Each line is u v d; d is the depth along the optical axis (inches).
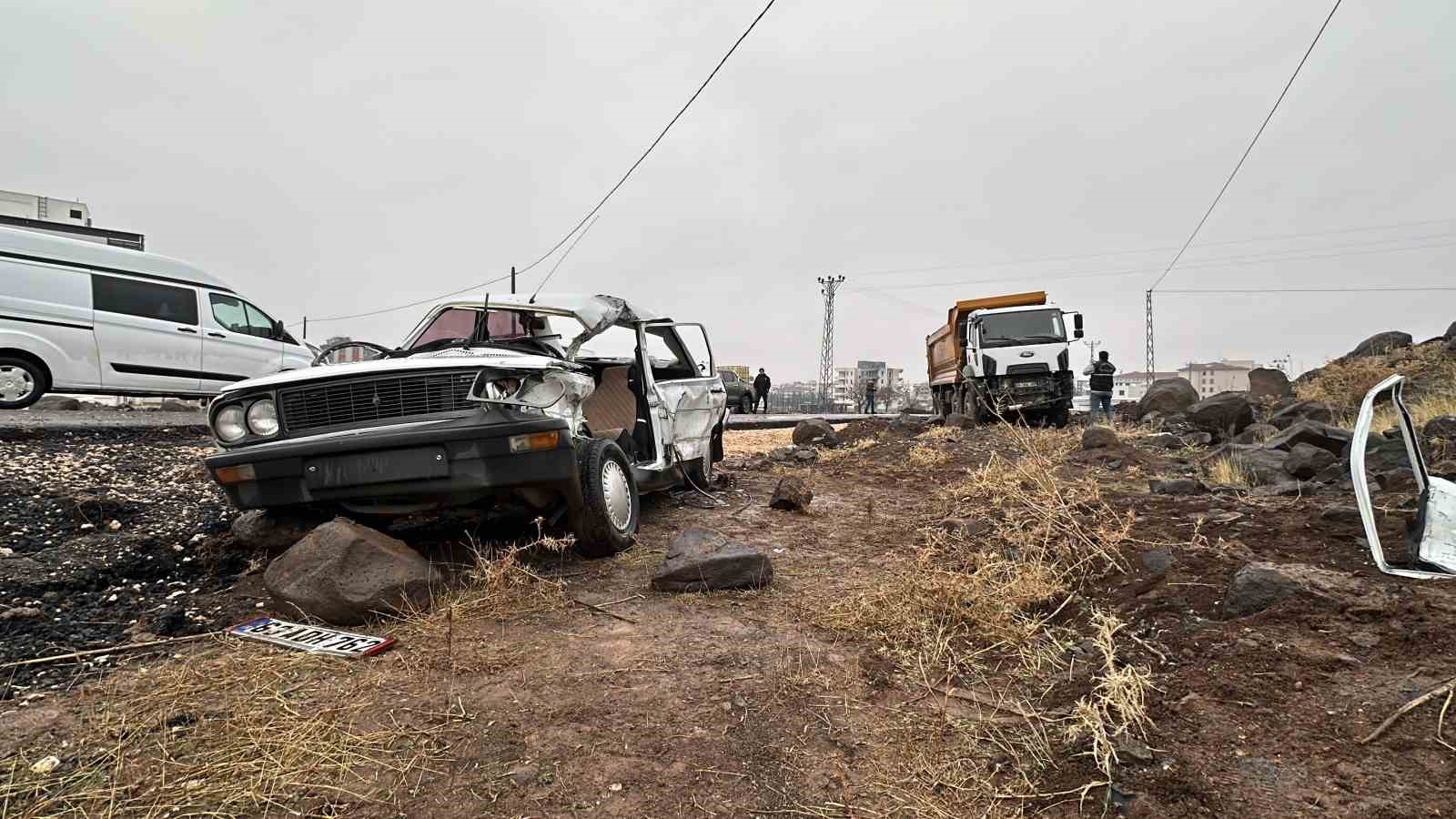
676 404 261.7
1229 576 144.7
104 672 122.3
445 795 88.7
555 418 162.4
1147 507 211.0
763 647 133.6
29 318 410.3
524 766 94.5
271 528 171.9
